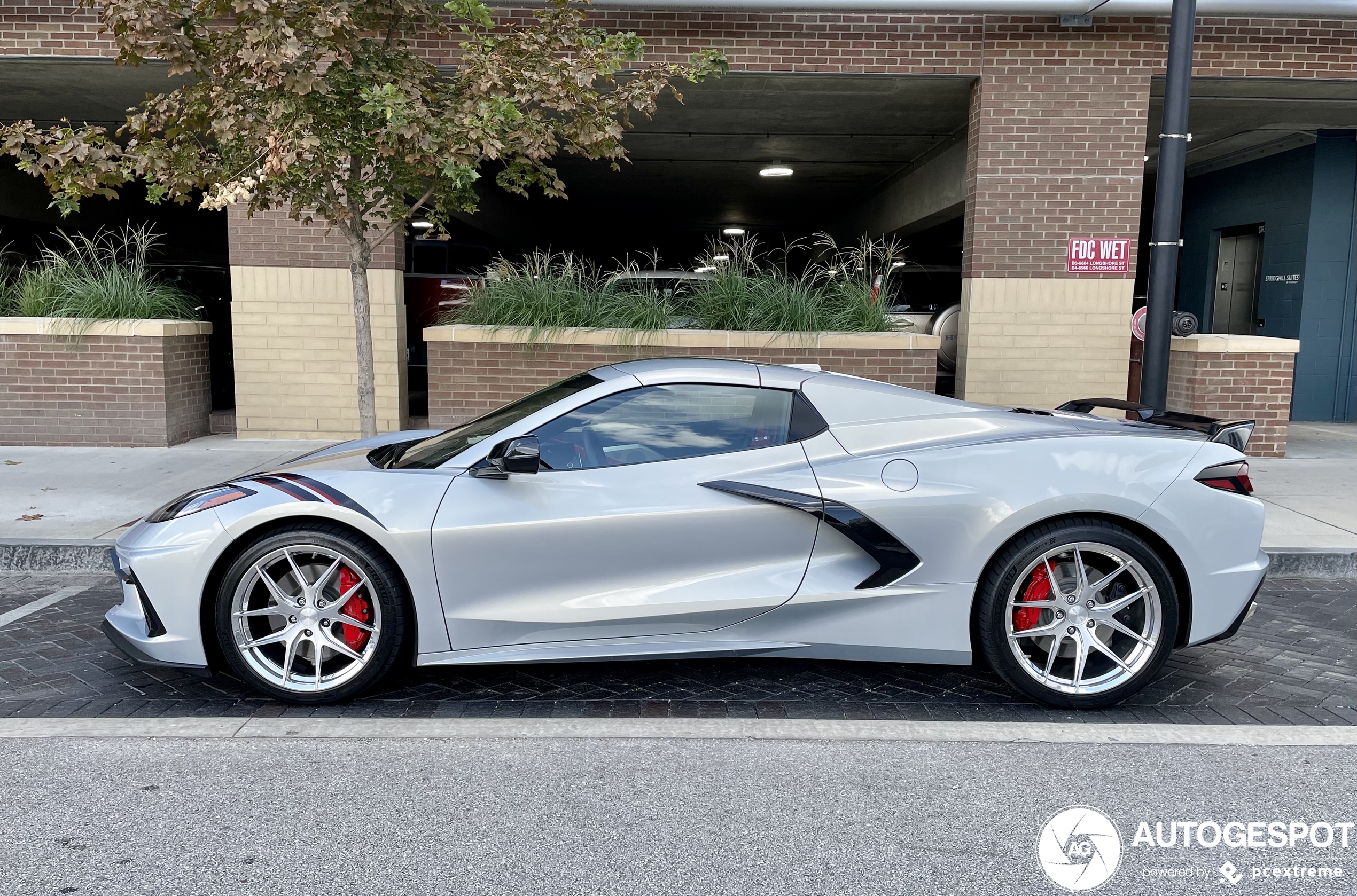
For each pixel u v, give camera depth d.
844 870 2.71
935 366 9.16
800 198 19.86
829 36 9.04
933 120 11.78
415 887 2.61
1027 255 9.30
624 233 26.98
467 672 4.32
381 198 6.47
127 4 5.18
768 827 2.95
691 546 3.84
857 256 9.95
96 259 9.80
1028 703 4.02
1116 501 3.78
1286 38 9.07
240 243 9.38
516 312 9.32
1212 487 3.87
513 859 2.75
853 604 3.85
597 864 2.73
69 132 5.45
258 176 5.51
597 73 5.88
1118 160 9.19
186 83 9.86
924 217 14.58
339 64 5.65
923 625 3.85
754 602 3.83
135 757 3.40
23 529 6.16
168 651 3.79
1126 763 3.42
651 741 3.59
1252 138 12.27
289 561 3.78
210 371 10.24
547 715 3.84
